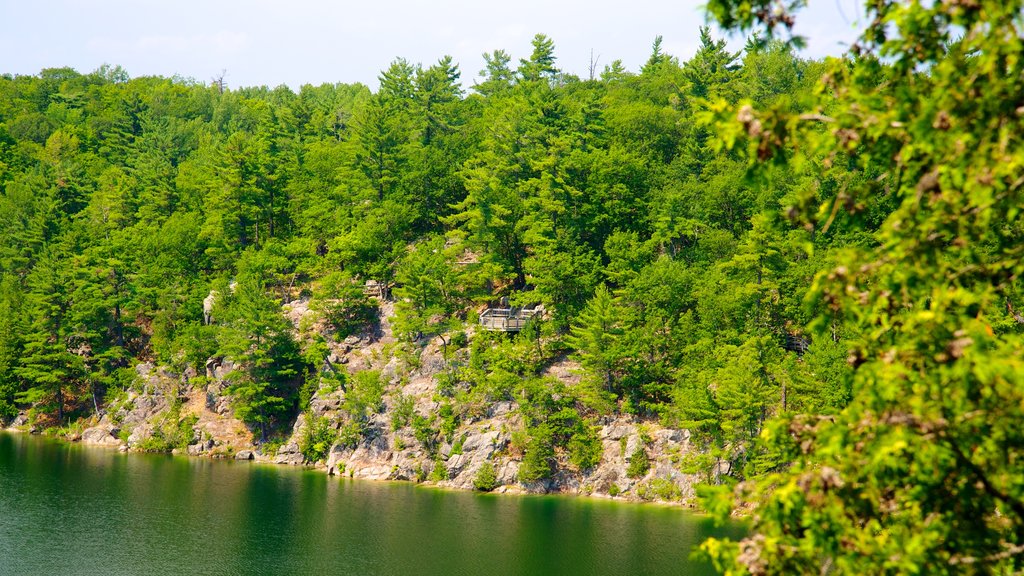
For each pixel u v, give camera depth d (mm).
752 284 86312
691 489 79188
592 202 108875
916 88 14172
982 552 13594
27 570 58531
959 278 14391
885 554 13570
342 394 102375
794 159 14414
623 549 64375
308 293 119688
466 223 115750
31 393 119750
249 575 58500
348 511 76188
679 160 119500
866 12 14547
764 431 15625
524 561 61750
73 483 85500
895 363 13477
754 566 13984
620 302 94438
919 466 13773
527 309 103875
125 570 59094
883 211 81062
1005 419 13188
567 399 88062
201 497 80938
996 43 12695
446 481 88125
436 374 95188
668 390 86875
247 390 103688
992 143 13102
